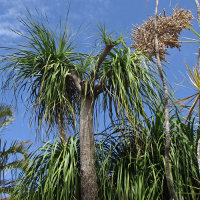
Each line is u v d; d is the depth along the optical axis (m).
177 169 2.11
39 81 2.68
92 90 2.24
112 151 2.34
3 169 3.48
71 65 2.62
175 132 2.33
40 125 2.52
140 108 2.26
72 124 2.77
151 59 2.42
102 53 2.24
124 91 2.14
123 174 2.28
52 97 2.43
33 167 2.24
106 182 2.28
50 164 2.16
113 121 2.35
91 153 2.21
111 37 2.22
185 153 2.25
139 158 2.26
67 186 2.15
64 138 2.68
